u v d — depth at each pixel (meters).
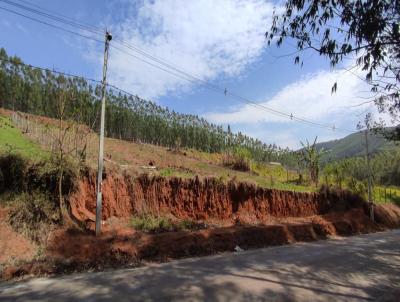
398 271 13.45
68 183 15.89
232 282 10.60
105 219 17.14
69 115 19.28
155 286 10.00
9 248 11.98
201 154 52.84
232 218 22.81
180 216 20.64
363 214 33.69
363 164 52.38
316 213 30.44
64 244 13.23
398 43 5.79
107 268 12.52
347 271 13.00
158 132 64.69
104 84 15.15
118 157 30.14
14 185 14.36
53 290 9.52
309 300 9.15
